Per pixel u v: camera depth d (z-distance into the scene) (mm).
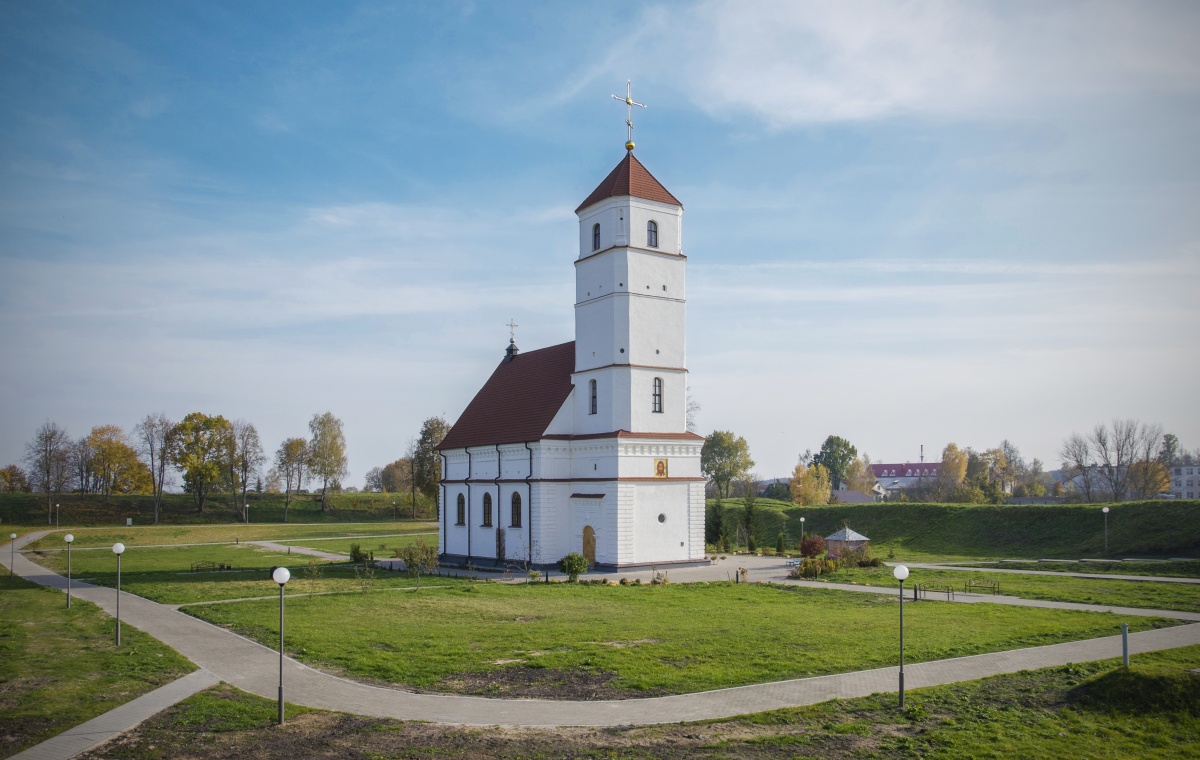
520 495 55906
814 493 124438
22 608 35562
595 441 52344
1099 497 119688
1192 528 61625
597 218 55156
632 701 20516
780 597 39000
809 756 16781
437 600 36688
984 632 29359
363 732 18078
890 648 26422
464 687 21828
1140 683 20453
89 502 127062
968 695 21062
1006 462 169125
